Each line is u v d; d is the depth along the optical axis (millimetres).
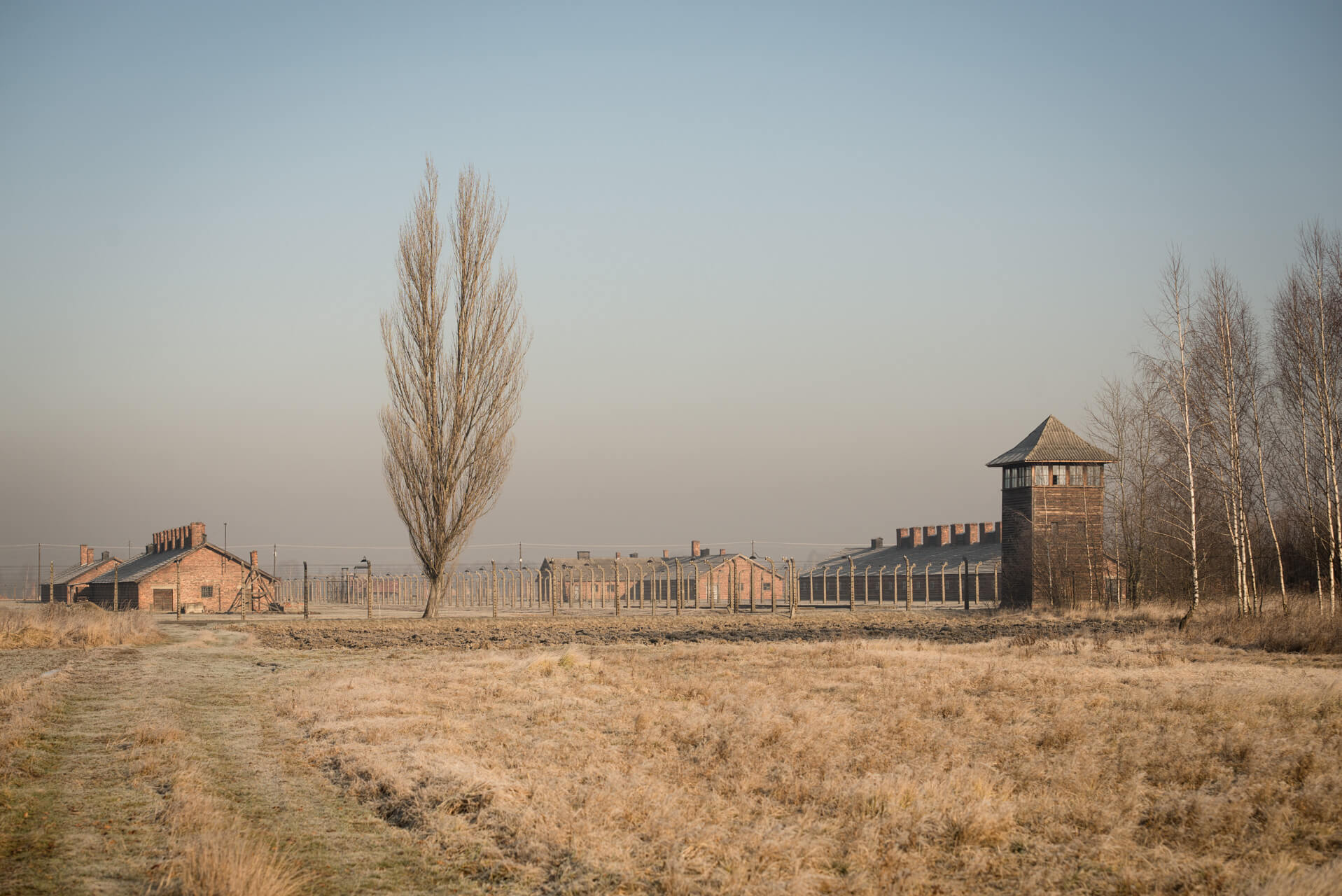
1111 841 10219
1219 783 12609
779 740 15328
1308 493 44875
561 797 11875
